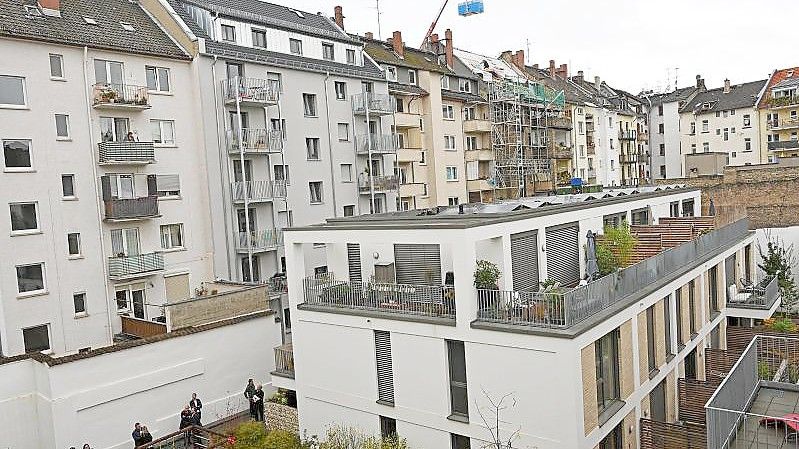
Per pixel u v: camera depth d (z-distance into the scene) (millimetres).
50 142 24562
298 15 38500
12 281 23375
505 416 15234
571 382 14016
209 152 29781
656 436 16266
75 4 27859
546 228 18922
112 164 26000
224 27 31469
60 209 24766
